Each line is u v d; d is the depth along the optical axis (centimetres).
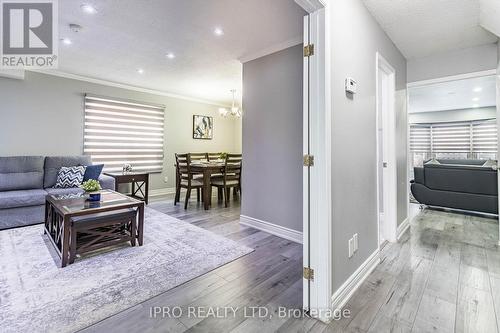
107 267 218
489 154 702
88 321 149
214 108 687
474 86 496
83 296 174
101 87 481
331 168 162
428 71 339
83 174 397
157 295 178
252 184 342
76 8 235
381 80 300
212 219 377
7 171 357
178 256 242
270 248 266
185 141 624
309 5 153
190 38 295
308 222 163
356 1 204
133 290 183
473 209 398
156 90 554
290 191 297
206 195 439
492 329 143
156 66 396
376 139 239
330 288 156
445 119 763
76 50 332
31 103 405
